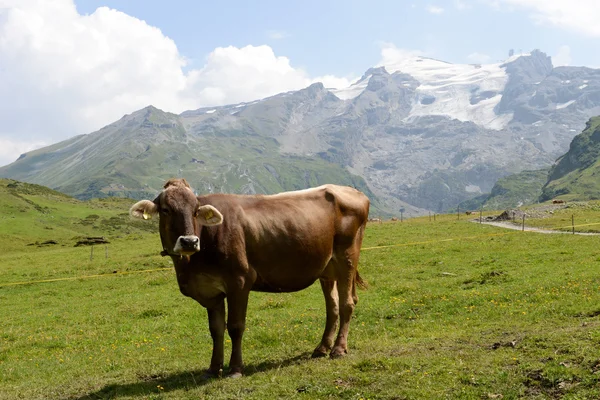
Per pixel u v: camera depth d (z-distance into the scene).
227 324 12.33
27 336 23.44
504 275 25.80
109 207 153.00
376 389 10.57
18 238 99.25
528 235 46.59
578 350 11.07
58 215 129.88
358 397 10.27
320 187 14.18
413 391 10.21
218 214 11.53
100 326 24.50
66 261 53.97
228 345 16.72
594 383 9.65
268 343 16.66
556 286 20.75
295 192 13.72
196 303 28.00
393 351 13.29
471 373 10.80
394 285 27.70
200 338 19.11
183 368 14.09
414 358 12.09
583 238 40.91
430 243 45.44
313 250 13.12
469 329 15.53
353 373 11.44
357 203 14.31
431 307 20.09
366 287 14.71
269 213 12.78
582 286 19.98
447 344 13.52
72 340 21.66
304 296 26.70
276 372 12.20
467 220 72.62
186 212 11.54
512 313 17.28
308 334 17.06
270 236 12.58
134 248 61.81
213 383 11.71
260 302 25.95
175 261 12.20
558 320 15.15
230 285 12.15
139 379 13.45
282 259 12.76
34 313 29.84
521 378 10.27
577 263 28.23
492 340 13.37
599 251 32.88
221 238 12.00
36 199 141.50
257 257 12.49
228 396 10.87
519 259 33.19
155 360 15.72
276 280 12.92
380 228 63.19
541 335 12.62
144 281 37.50
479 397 9.87
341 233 13.92
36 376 15.45
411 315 19.19
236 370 12.33
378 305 21.83
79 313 28.66
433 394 10.06
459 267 32.72
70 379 14.31
